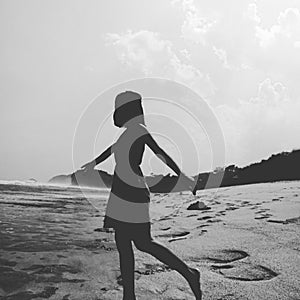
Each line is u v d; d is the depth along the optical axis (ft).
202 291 10.82
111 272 12.59
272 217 20.43
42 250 14.80
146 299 10.42
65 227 19.33
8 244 15.49
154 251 9.82
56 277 12.05
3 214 23.17
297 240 15.64
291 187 35.19
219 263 13.20
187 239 16.26
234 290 10.92
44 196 34.37
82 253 14.60
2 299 10.42
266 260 13.33
